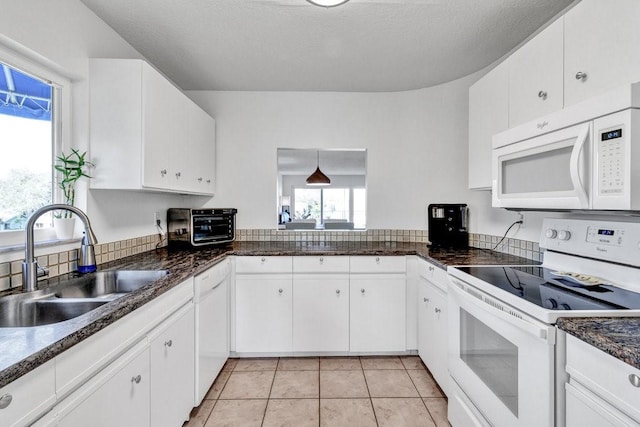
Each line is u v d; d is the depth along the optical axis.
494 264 1.81
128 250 2.07
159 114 1.85
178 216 2.59
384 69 2.46
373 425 1.69
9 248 1.28
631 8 1.03
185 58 2.28
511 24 1.84
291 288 2.39
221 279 2.13
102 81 1.68
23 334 0.82
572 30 1.26
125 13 1.74
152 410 1.28
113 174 1.68
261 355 2.45
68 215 1.60
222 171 2.97
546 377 0.97
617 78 1.08
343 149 2.99
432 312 2.06
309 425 1.69
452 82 2.68
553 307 1.02
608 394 0.79
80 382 0.89
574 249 1.45
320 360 2.40
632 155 0.97
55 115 1.58
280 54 2.22
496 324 1.23
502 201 1.61
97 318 0.94
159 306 1.34
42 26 1.40
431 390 2.01
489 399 1.28
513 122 1.64
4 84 1.35
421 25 1.86
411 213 2.89
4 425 0.66
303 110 2.96
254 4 1.67
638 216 1.23
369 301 2.40
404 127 2.91
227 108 2.96
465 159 2.62
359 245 2.73
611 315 0.97
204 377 1.83
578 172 1.12
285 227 3.73
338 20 1.81
